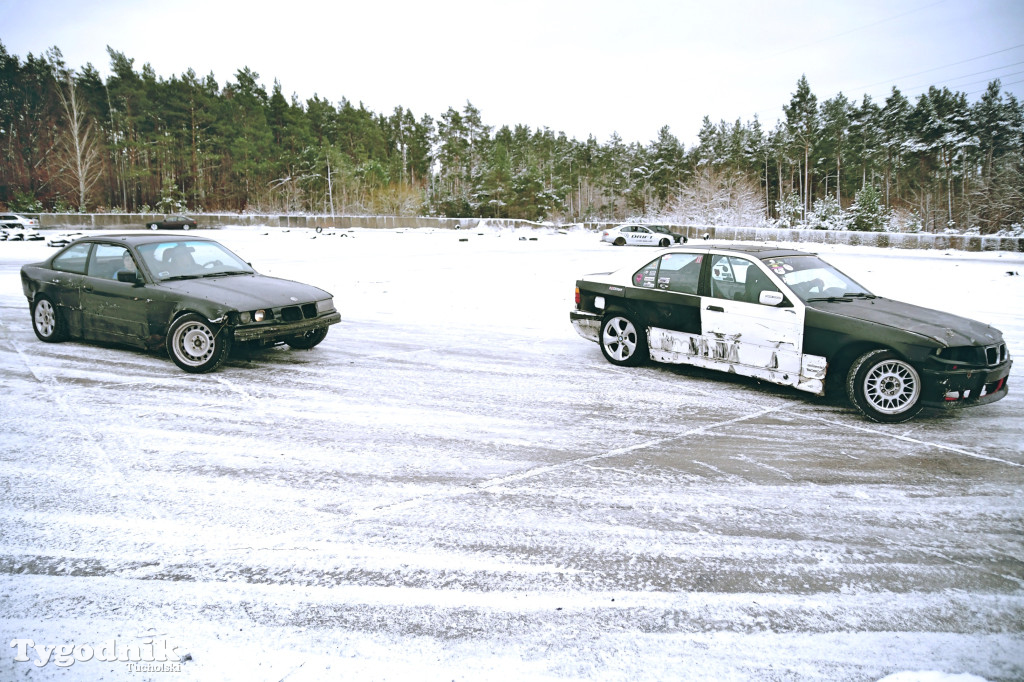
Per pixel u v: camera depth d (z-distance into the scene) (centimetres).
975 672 241
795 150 7719
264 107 8369
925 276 1883
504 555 326
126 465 436
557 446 486
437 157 10381
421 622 270
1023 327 1026
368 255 2850
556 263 2417
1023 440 509
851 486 418
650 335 718
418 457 459
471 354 817
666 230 4138
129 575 302
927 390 525
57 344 823
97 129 6688
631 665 244
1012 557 330
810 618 276
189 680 233
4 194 6650
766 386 666
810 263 665
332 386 651
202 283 728
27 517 358
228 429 513
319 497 390
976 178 6138
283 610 277
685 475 433
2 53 6706
